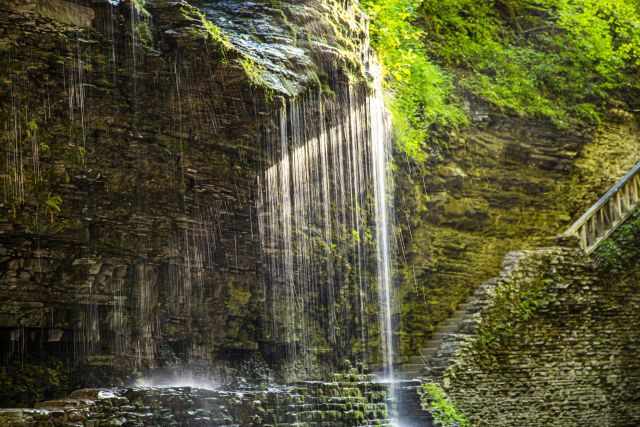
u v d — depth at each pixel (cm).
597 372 2197
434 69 2217
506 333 2075
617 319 2250
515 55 2447
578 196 2392
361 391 1667
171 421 1261
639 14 2803
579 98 2466
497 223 2233
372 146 1850
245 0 1639
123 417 1204
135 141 1417
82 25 1350
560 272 2195
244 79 1477
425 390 1834
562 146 2369
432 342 2045
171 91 1444
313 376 1708
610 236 2311
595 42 2572
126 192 1414
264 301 1614
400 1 2142
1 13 1270
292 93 1555
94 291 1383
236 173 1544
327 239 1739
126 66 1396
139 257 1434
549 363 2128
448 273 2120
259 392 1419
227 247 1554
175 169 1469
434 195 2109
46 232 1318
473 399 1989
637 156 2527
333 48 1669
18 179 1288
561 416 2128
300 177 1650
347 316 1805
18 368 1304
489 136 2255
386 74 2038
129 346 1425
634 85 2602
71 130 1345
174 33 1432
